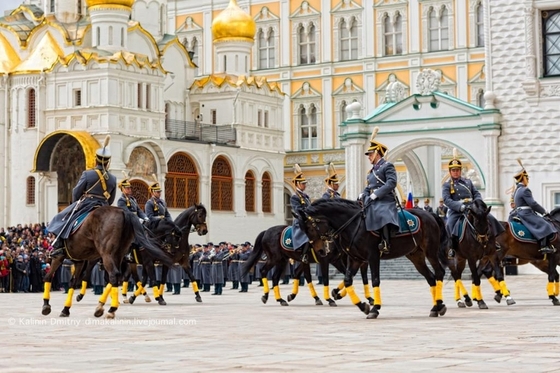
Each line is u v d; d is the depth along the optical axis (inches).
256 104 3208.7
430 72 2235.5
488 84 2140.7
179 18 3801.7
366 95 3486.7
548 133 2079.2
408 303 1199.6
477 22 3341.5
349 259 965.2
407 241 924.6
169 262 939.3
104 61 2709.2
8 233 2460.6
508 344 652.7
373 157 943.0
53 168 2773.1
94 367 544.4
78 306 1211.9
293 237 1197.1
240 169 3102.9
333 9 3555.6
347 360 568.7
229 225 3048.7
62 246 954.1
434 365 540.1
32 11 3149.6
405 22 3437.5
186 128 3048.7
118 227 920.9
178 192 2903.5
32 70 2815.0
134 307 1192.8
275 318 940.0
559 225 1165.7
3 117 2849.4
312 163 3528.5
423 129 2210.9
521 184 1152.2
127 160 2723.9
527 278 1985.7
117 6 2856.8
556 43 2071.9
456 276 1082.1
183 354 609.9
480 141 2148.1
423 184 2529.5
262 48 3693.4
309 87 3585.1
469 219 1045.8
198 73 3754.9
